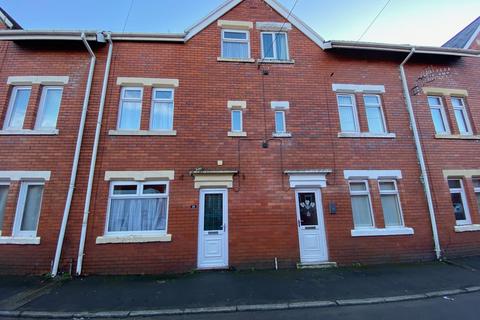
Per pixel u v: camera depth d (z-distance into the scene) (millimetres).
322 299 5594
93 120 8438
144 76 9000
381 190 9172
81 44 9000
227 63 9547
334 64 10078
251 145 8820
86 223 7551
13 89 8664
